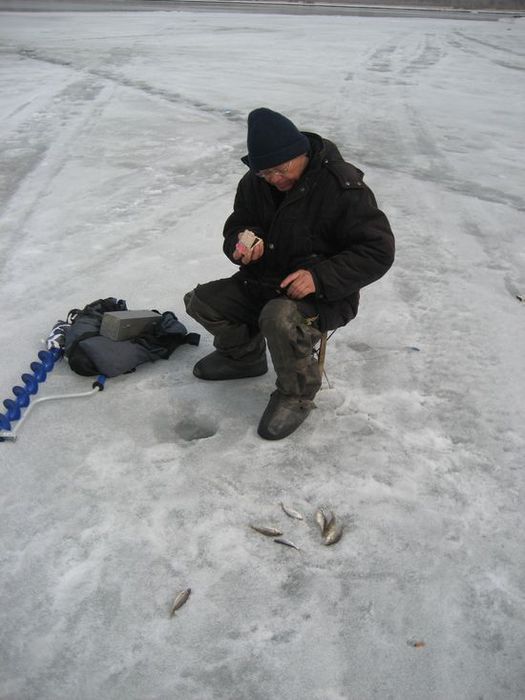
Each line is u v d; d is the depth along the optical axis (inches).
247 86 454.3
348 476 104.6
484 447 111.8
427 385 129.7
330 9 1573.6
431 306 163.2
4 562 87.8
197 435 117.6
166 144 305.9
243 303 113.5
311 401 114.3
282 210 99.6
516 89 478.3
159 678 73.7
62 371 131.6
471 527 94.8
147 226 211.8
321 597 83.6
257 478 103.7
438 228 215.0
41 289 168.4
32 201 232.4
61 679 73.5
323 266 97.8
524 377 133.0
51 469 104.9
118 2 1483.8
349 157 293.1
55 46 639.1
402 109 398.3
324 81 487.8
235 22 999.0
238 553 90.1
